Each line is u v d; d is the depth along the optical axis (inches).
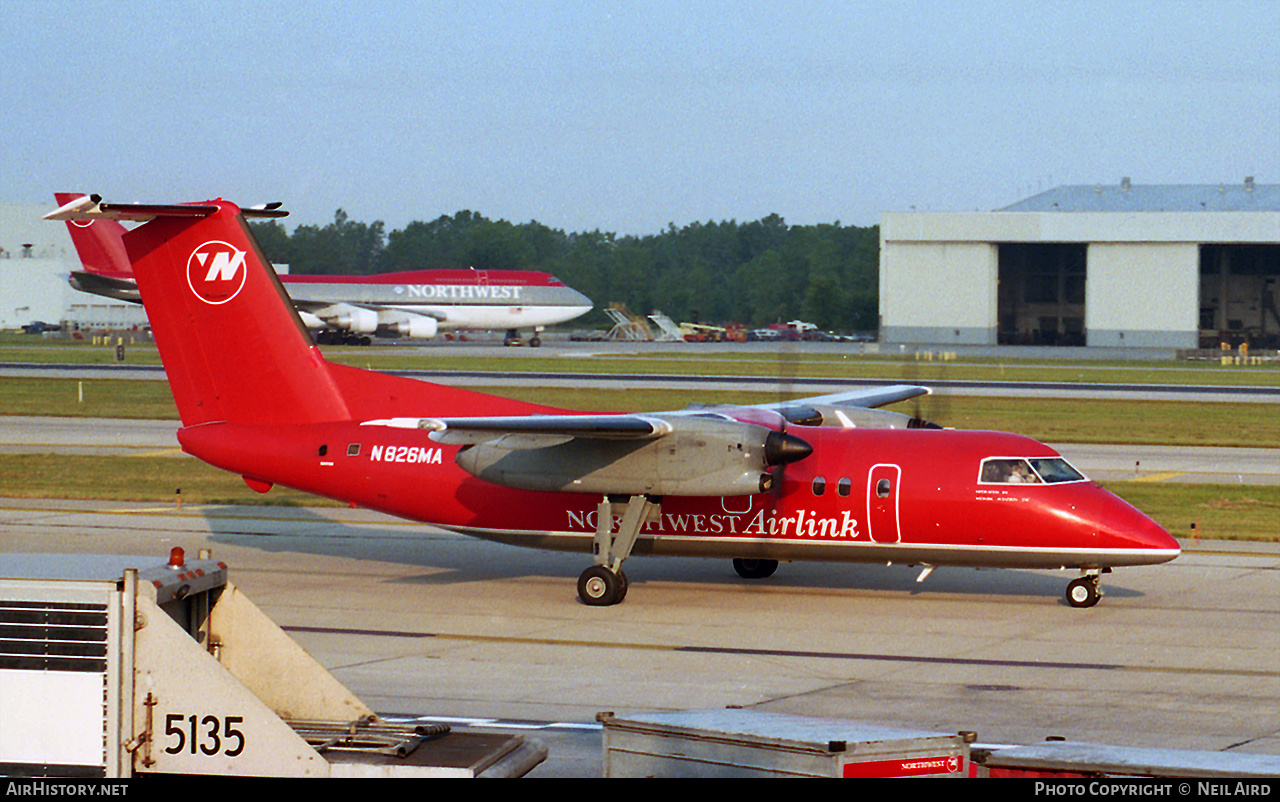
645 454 3179.1
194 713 1457.9
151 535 4318.4
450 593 3481.8
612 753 1509.6
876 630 3036.4
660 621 3142.2
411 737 1572.3
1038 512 3152.1
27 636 1462.8
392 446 3535.9
